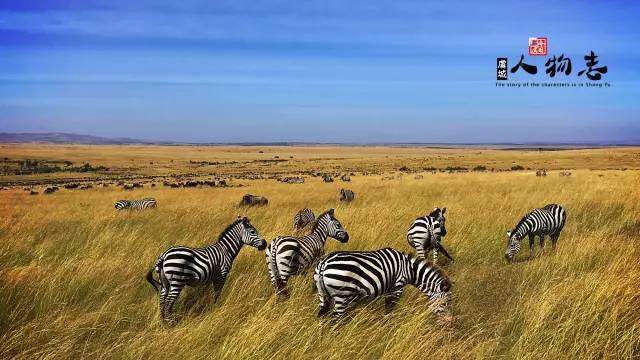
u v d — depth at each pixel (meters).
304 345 5.41
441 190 21.94
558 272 8.19
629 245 8.95
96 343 5.92
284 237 7.44
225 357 5.19
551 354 5.27
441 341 5.82
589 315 5.96
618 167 62.78
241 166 93.00
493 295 7.55
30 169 83.06
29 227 13.12
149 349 5.46
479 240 10.80
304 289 7.32
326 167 83.06
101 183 53.00
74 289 7.37
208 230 12.35
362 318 5.96
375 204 16.36
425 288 6.41
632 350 5.31
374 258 6.17
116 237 11.02
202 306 7.12
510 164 73.62
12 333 5.75
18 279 7.50
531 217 9.91
